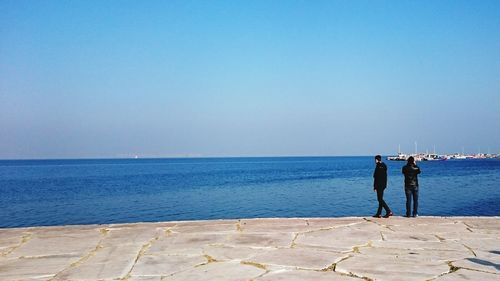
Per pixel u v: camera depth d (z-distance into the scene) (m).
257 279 5.93
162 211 29.34
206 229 9.92
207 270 6.43
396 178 65.00
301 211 27.95
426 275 6.02
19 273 6.42
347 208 29.06
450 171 88.81
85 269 6.59
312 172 94.81
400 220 10.96
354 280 5.83
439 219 11.09
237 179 69.12
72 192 46.53
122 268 6.61
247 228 9.99
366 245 8.03
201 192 44.28
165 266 6.70
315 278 5.94
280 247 7.93
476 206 28.92
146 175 89.19
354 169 112.06
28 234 9.59
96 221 25.38
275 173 91.62
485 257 7.04
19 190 49.78
